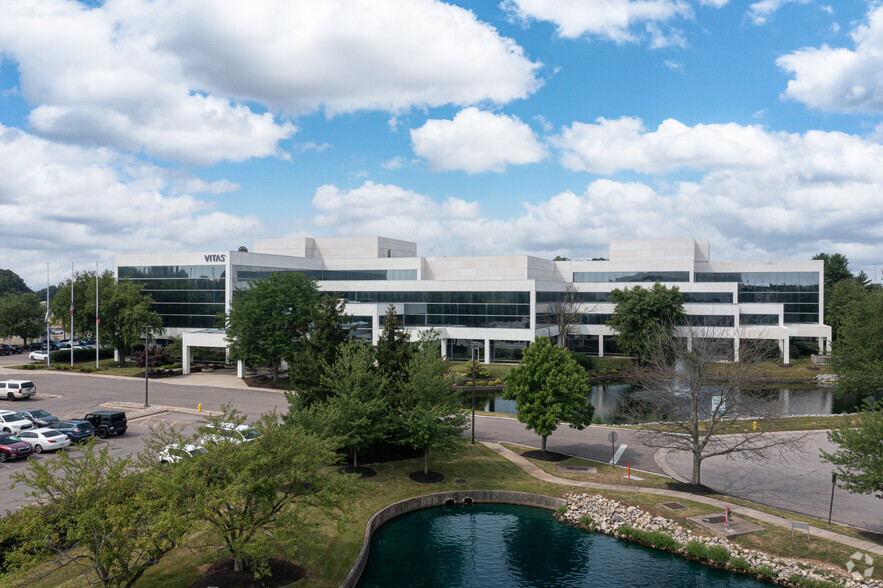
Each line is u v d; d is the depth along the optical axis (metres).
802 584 22.20
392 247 105.12
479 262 96.56
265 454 19.69
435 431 32.38
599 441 41.59
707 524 26.62
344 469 33.56
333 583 21.25
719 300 89.50
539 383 37.53
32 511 15.78
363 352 33.50
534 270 96.81
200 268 76.94
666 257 99.88
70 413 47.25
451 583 23.19
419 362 34.56
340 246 100.62
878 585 21.44
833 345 57.91
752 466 35.84
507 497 31.53
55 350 84.94
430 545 26.52
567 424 46.53
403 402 33.34
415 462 35.81
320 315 37.84
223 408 22.50
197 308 77.19
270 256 81.56
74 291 79.75
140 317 72.50
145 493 16.75
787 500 30.09
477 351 81.31
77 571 19.58
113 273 81.69
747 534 25.75
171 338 77.50
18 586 17.22
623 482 32.62
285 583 20.41
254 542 17.98
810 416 49.03
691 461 36.84
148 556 16.62
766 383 70.88
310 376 35.28
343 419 30.61
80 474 16.80
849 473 25.89
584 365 77.88
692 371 32.50
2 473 31.02
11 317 94.12
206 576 20.22
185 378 67.06
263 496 19.59
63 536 18.17
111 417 38.94
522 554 25.77
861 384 50.84
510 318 80.56
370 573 23.88
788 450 38.41
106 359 84.75
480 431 44.16
